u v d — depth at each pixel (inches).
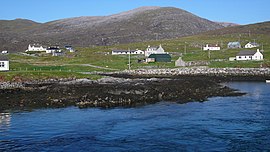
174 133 1585.9
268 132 1592.0
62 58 7076.8
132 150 1337.4
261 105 2341.3
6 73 3676.2
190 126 1721.2
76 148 1363.2
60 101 2393.0
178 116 1967.3
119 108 2207.2
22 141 1459.2
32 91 2839.6
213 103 2437.3
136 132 1605.6
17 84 3316.9
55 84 3346.5
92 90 2815.0
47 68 5088.6
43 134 1569.9
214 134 1563.7
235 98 2684.5
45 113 2034.9
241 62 5654.5
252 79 4333.2
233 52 7190.0
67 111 2098.9
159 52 7436.0
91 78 3863.2
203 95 2790.4
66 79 3784.5
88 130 1641.2
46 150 1336.1
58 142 1443.2
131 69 5374.0
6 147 1375.5
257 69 4926.2
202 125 1740.9
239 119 1876.2
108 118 1907.0
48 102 2362.2
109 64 5974.4
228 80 4269.2
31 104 2305.6
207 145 1398.9
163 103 2416.3
